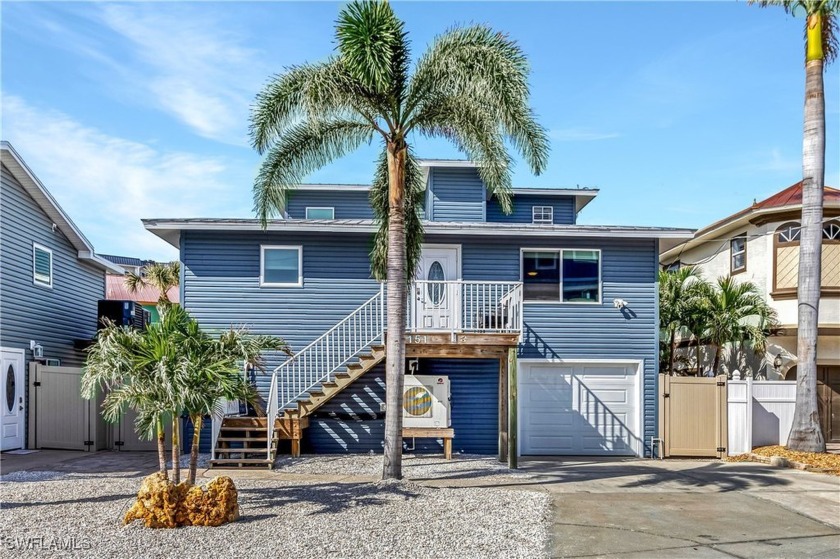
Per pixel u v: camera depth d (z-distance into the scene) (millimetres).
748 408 14812
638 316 15492
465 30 10500
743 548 7535
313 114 10297
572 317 15430
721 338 17500
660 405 14953
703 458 14703
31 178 15789
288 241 15227
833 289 16984
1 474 11492
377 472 11922
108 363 8102
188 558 6668
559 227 15195
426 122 11117
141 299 31719
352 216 20938
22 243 16109
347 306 15180
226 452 12547
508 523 8195
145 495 7859
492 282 14195
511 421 12719
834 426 17453
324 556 6797
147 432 8438
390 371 10586
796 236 17578
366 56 9703
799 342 14188
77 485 10203
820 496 10344
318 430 14875
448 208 19203
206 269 15078
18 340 15750
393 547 7113
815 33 14258
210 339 8656
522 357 15273
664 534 8070
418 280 14469
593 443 15258
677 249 22438
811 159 14227
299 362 14031
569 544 7578
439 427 13906
